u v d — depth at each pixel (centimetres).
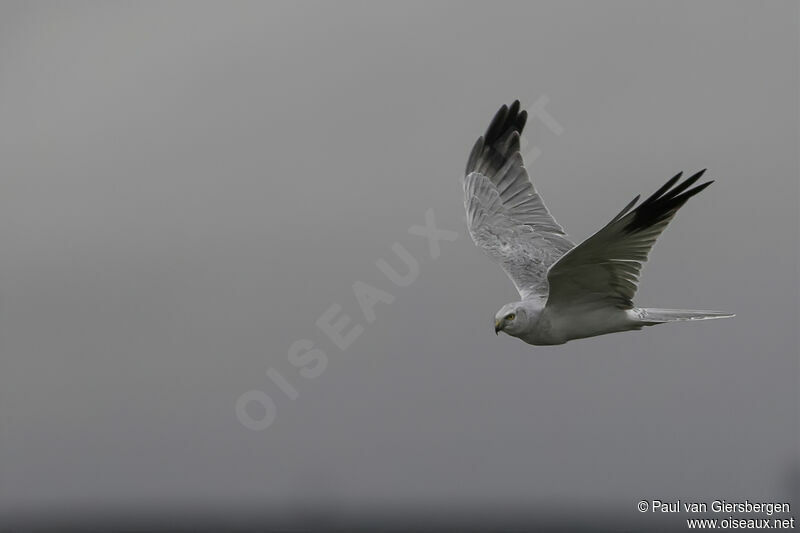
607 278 1199
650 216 1129
